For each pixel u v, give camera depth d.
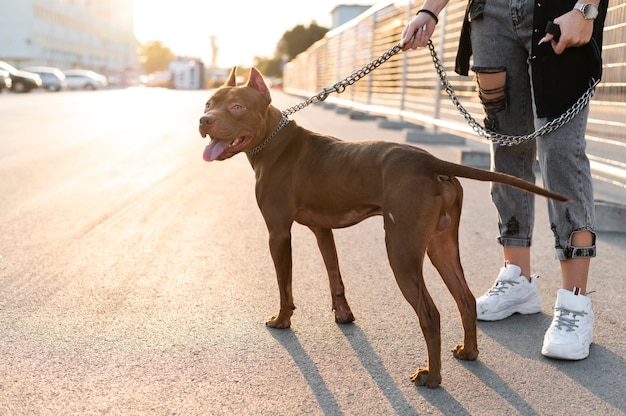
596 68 2.96
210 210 6.00
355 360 2.90
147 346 3.02
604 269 4.28
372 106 16.70
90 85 46.81
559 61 2.95
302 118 18.39
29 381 2.66
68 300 3.62
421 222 2.62
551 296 3.79
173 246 4.75
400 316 3.42
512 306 3.42
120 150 10.34
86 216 5.68
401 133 13.46
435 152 10.46
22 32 60.59
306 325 3.30
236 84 3.35
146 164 8.86
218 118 3.01
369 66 3.44
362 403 2.52
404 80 14.01
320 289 3.85
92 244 4.78
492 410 2.47
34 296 3.67
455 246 2.85
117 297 3.67
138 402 2.50
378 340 3.11
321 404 2.50
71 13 73.75
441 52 11.01
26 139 11.73
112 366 2.81
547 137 3.00
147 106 23.42
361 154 2.85
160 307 3.53
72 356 2.90
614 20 5.71
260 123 3.10
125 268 4.21
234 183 7.45
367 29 17.97
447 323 3.35
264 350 3.00
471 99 10.61
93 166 8.61
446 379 2.73
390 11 15.38
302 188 3.04
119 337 3.12
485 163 8.59
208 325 3.29
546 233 5.30
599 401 2.54
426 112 12.98
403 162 2.69
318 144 3.07
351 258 4.52
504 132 3.30
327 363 2.87
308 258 4.51
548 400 2.55
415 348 3.02
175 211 5.94
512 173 3.36
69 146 10.77
